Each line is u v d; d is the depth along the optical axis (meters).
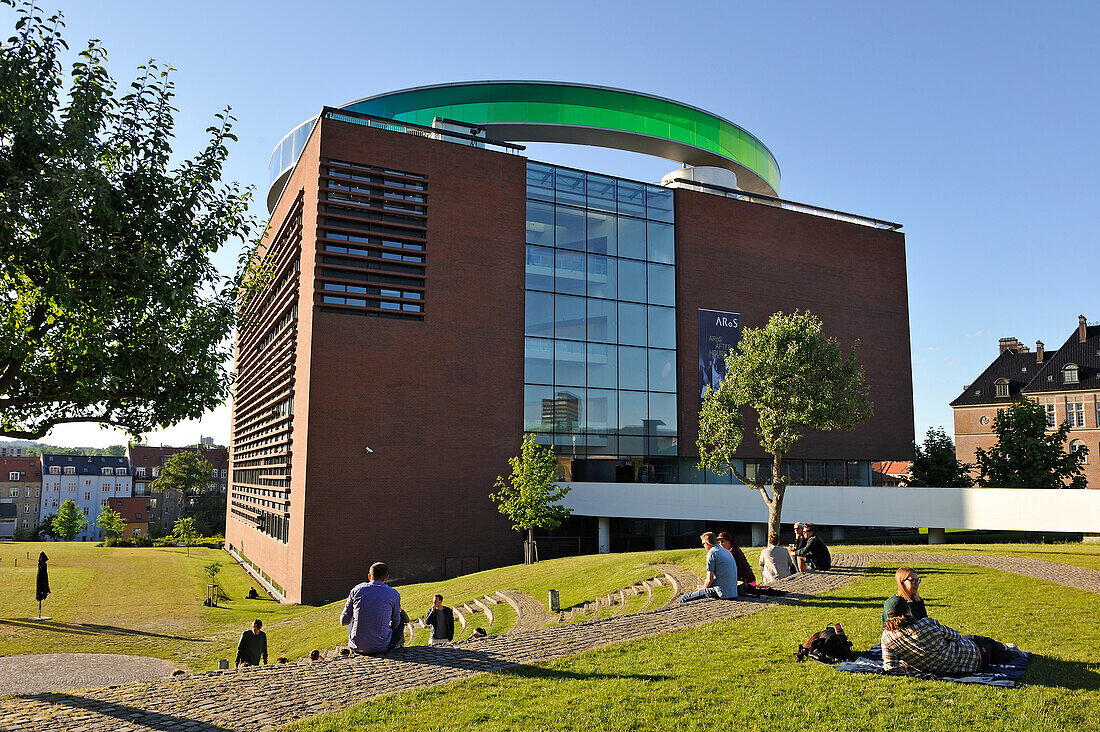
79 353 11.50
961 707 7.62
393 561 34.28
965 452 75.25
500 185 38.72
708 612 13.21
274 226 46.94
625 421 40.47
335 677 9.59
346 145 35.66
